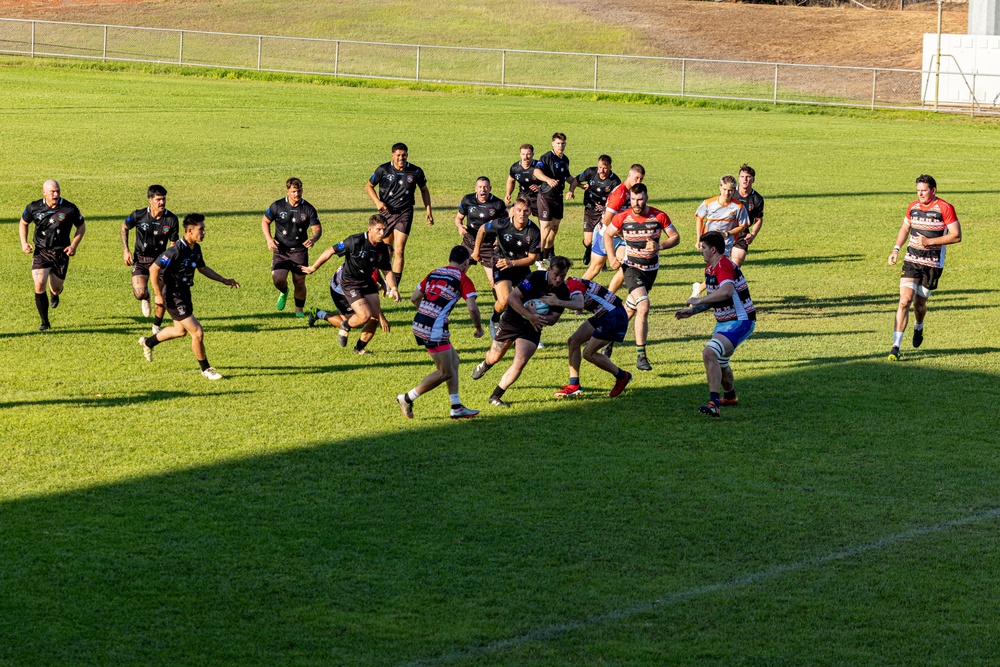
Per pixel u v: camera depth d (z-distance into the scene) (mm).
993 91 82875
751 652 12984
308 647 12977
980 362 25516
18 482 17609
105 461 18594
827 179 53594
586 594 14320
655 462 19016
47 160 51281
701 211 28688
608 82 97938
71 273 32344
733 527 16422
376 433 20234
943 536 16203
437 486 17797
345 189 47188
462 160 55750
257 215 41531
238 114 70000
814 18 121562
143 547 15414
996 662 12820
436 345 20469
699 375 24391
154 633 13219
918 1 133375
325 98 80438
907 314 25734
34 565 14820
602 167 34844
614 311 22078
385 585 14477
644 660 12805
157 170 50125
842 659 12875
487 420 21125
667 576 14852
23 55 95250
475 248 26797
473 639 13195
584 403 22281
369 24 120688
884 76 98375
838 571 15086
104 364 24203
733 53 110688
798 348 26781
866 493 17781
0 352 24875
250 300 30172
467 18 122938
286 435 20016
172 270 22531
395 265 32844
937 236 25188
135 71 92562
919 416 21641
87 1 128500
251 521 16344
